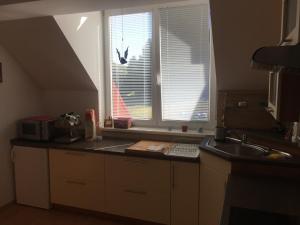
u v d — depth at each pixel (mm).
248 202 1459
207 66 3119
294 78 1583
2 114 3160
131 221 2936
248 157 2078
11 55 3248
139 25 3314
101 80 3502
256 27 2254
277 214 1337
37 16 2588
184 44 3164
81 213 3139
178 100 3285
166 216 2734
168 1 2189
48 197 3182
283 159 2018
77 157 2984
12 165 3312
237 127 2973
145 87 3398
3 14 2502
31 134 3244
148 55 3324
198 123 3234
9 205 3301
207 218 2506
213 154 2312
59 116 3479
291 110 1607
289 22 1467
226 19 2242
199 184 2580
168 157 2619
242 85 2896
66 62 3139
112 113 3600
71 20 2873
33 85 3590
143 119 3457
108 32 3461
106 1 2125
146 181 2748
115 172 2854
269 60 1170
